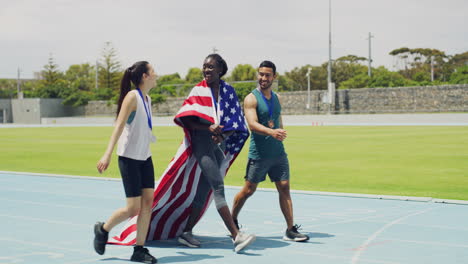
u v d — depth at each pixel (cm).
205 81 656
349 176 1462
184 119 650
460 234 733
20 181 1365
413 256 613
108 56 11544
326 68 12862
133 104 580
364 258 604
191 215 682
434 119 5066
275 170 703
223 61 658
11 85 14038
